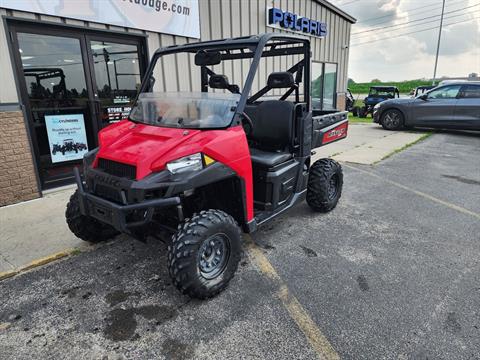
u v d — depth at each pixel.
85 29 4.73
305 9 9.30
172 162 2.22
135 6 5.11
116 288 2.54
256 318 2.20
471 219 3.79
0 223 3.62
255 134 3.38
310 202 3.80
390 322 2.15
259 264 2.86
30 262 2.86
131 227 2.22
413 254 3.02
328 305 2.32
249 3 7.39
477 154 7.09
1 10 3.91
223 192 2.80
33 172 4.32
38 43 4.36
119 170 2.33
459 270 2.75
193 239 2.18
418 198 4.47
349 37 12.06
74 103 4.84
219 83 2.95
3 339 2.04
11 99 4.07
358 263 2.87
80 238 3.09
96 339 2.03
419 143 8.42
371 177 5.45
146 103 2.96
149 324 2.15
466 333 2.05
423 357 1.88
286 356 1.89
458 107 9.13
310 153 3.52
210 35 6.56
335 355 1.90
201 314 2.24
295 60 9.03
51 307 2.33
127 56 5.32
